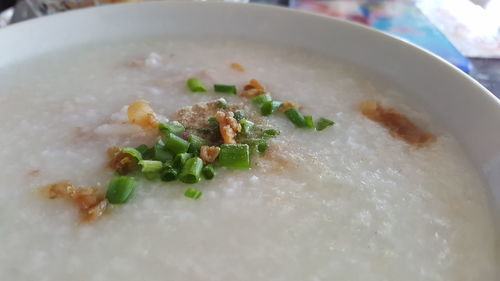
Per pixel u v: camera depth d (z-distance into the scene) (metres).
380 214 0.08
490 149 0.09
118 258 0.07
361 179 0.09
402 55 0.12
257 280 0.07
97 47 0.13
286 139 0.10
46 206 0.08
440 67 0.11
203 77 0.12
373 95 0.11
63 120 0.10
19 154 0.09
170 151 0.09
